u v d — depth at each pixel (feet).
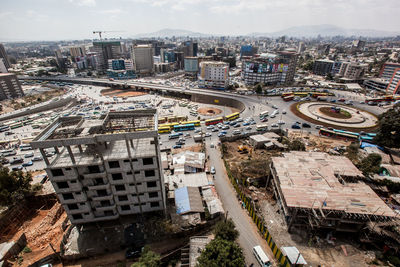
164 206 186.50
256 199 219.00
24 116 535.60
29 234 178.91
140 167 162.61
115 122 186.60
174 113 548.72
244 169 265.34
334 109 479.00
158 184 172.45
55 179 151.94
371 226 164.45
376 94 627.05
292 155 227.20
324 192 175.73
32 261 156.35
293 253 156.76
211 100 636.07
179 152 324.19
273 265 156.87
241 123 435.12
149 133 151.94
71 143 143.84
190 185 234.99
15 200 204.23
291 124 423.64
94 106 620.49
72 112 563.89
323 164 210.38
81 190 159.63
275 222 193.06
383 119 323.16
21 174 217.56
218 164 289.53
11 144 382.22
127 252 165.17
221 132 386.11
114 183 165.37
